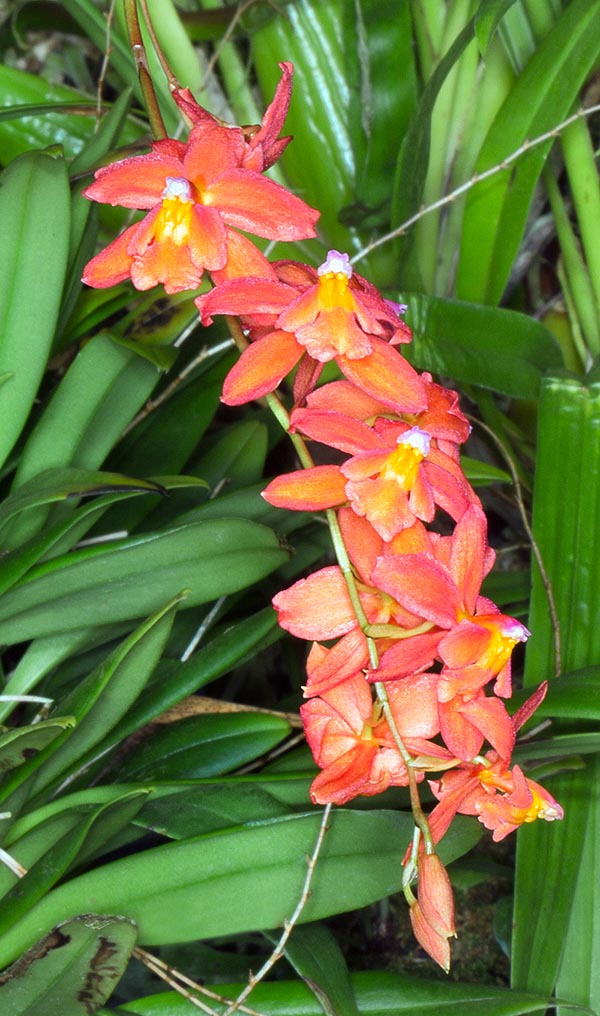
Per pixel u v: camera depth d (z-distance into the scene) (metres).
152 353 0.41
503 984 0.45
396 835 0.36
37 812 0.37
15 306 0.39
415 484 0.33
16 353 0.39
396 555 0.32
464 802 0.34
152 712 0.39
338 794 0.33
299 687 0.48
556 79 0.49
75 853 0.34
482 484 0.46
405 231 0.49
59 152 0.40
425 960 0.46
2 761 0.35
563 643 0.42
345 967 0.37
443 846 0.36
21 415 0.39
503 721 0.32
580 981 0.40
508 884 0.47
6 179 0.40
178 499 0.47
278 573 0.48
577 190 0.51
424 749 0.33
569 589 0.43
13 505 0.37
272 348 0.33
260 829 0.36
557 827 0.40
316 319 0.33
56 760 0.37
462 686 0.32
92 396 0.41
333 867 0.36
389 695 0.34
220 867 0.35
